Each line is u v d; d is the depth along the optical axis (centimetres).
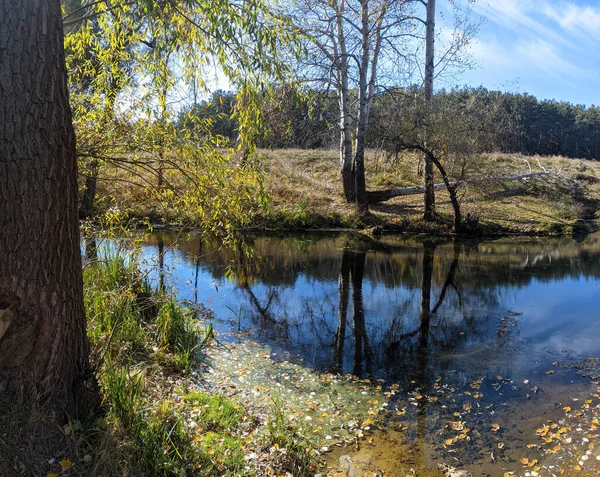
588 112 5491
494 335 735
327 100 1769
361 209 1866
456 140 1591
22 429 293
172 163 488
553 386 554
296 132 1755
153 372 503
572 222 1891
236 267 1158
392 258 1333
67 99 312
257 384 536
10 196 285
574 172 2466
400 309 868
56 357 318
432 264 1262
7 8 276
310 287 1006
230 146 499
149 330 603
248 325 746
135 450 322
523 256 1385
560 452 418
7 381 303
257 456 382
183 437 365
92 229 628
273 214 1788
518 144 3462
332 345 678
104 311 548
